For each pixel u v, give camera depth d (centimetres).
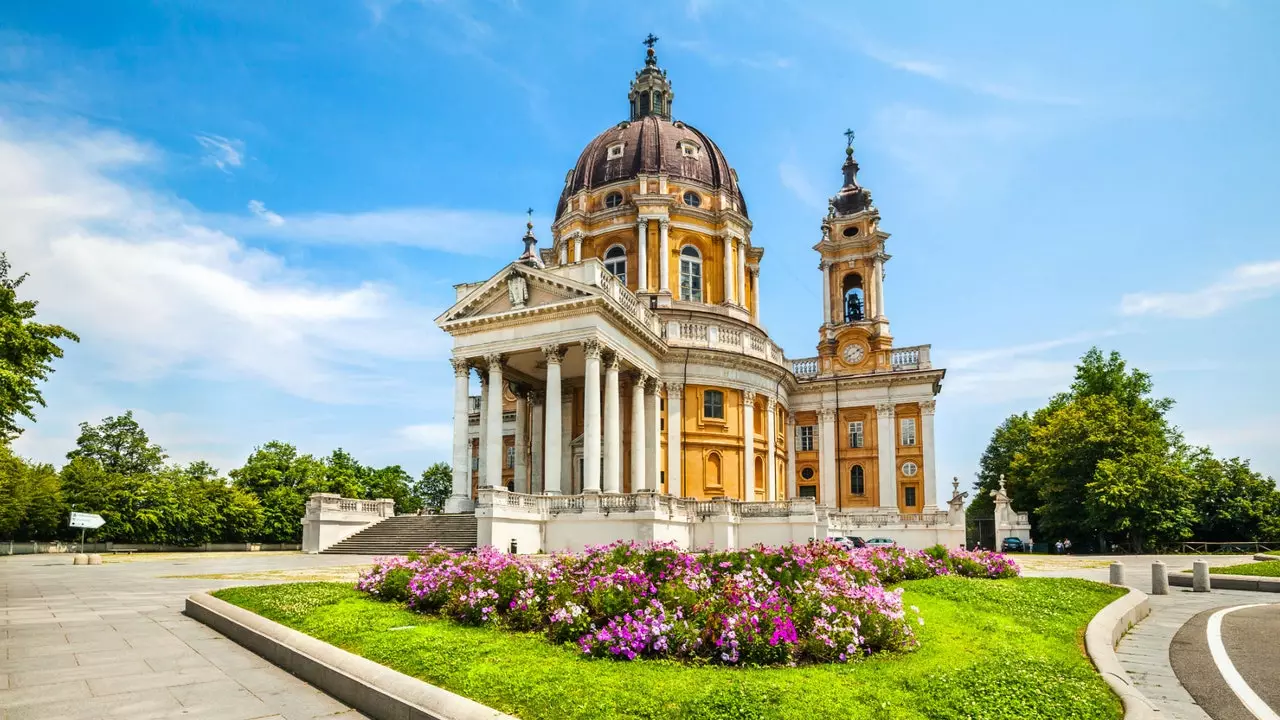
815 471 6206
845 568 1705
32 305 2702
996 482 8975
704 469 5056
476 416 6738
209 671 1134
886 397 6044
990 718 790
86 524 4416
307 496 7350
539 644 1149
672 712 788
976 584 1859
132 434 8369
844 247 6462
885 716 782
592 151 6197
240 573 2802
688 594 1207
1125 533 5756
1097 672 1041
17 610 1794
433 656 1056
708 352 5109
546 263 6259
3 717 889
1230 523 6366
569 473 5084
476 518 3712
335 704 958
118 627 1535
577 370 4928
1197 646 1327
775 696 826
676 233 5706
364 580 1725
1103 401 5947
